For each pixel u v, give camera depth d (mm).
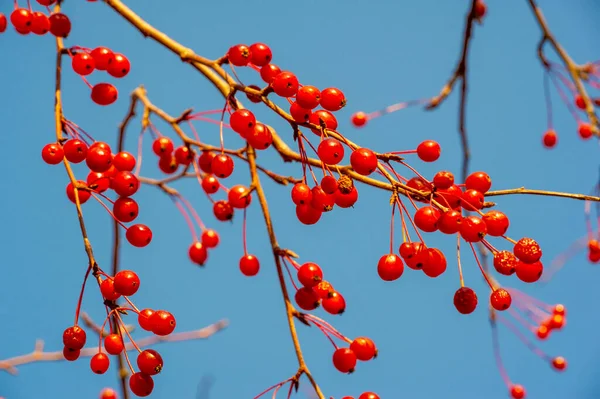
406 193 590
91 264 586
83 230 591
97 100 642
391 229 592
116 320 603
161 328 590
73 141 606
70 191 623
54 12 639
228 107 613
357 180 598
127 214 602
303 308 615
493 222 583
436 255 589
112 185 606
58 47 633
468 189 597
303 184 597
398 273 589
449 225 577
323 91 597
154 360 590
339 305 611
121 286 583
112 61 638
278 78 590
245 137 600
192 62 645
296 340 605
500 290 586
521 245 582
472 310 588
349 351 604
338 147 583
